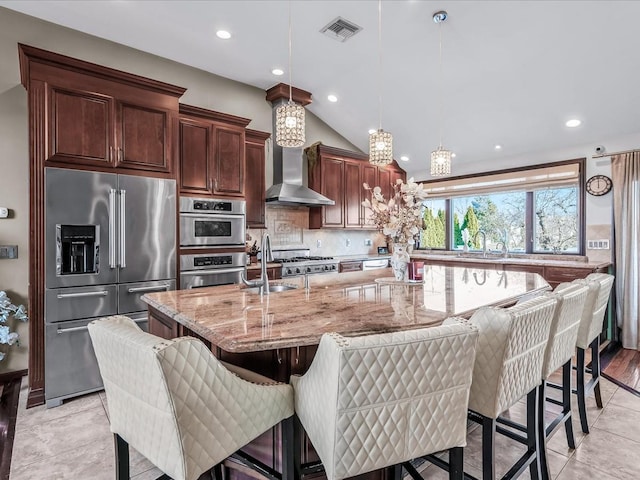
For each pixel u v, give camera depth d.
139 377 0.99
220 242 3.57
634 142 3.87
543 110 3.87
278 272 4.20
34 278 2.48
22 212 3.00
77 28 3.20
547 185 4.53
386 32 3.19
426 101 4.23
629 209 3.78
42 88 2.49
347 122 5.15
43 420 2.29
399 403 0.99
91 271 2.65
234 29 3.20
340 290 2.15
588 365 3.29
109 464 1.84
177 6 2.88
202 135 3.53
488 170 5.11
